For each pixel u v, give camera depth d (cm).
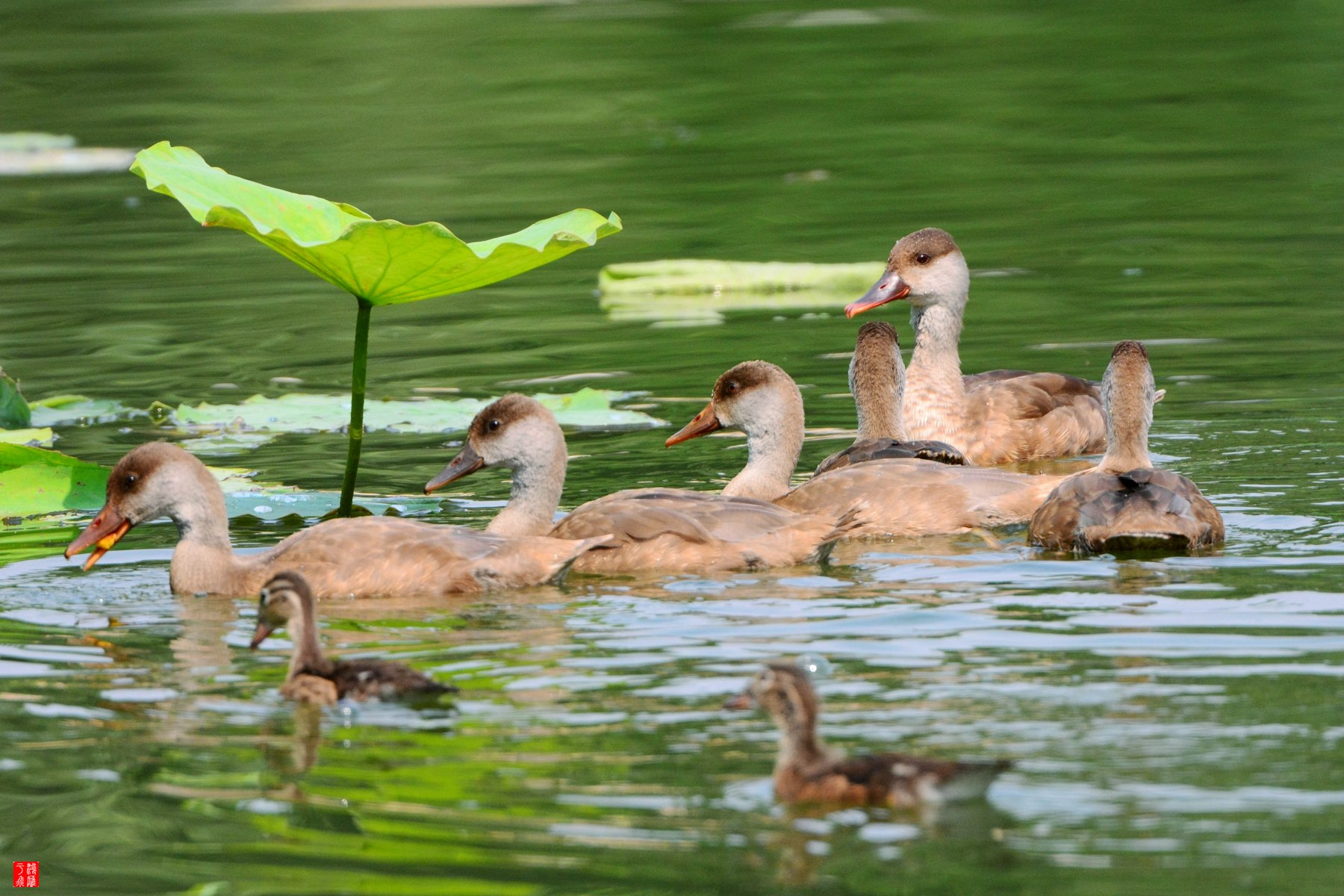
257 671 1170
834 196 3259
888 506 1541
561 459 1591
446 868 853
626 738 1001
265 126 3988
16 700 1110
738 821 884
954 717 1004
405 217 3055
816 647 1159
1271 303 2378
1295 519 1472
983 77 4381
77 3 5631
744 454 1886
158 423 2048
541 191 3309
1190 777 905
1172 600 1239
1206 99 4003
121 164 3756
